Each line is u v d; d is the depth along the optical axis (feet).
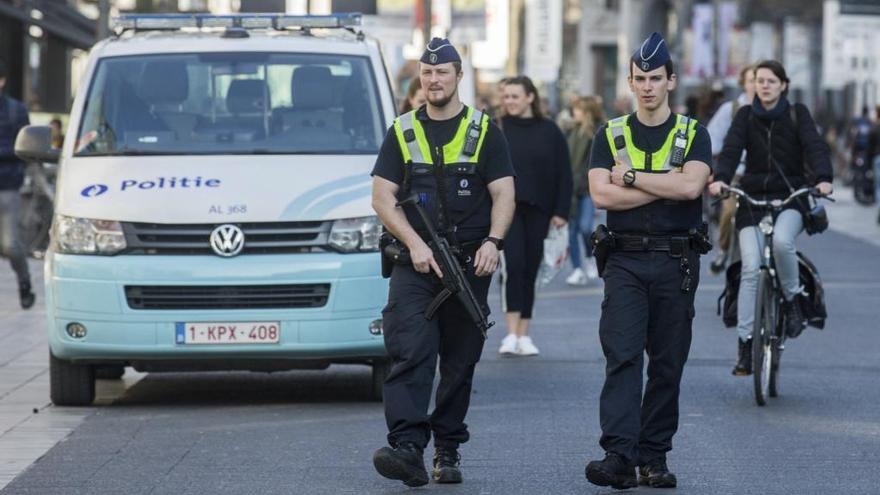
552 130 98.22
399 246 61.62
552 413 79.05
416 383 60.90
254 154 83.46
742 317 82.99
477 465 66.59
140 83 87.45
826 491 61.62
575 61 538.47
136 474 65.16
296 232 78.89
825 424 76.13
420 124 61.82
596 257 62.54
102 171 82.12
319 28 94.27
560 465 66.54
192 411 80.74
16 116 120.78
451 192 61.46
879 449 70.03
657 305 61.93
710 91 151.84
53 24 242.37
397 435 60.39
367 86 87.97
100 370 92.89
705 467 66.08
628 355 60.70
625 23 482.28
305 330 78.23
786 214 83.66
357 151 84.33
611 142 62.39
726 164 84.23
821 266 163.02
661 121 62.34
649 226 61.62
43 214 171.83
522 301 99.45
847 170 347.97
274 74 88.02
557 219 99.04
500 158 61.72
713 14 377.09
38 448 70.95
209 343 78.23
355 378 93.20
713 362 97.19
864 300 131.54
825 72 285.84
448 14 179.11
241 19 93.81
